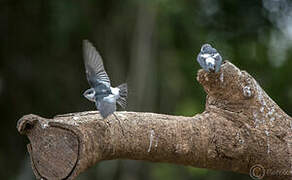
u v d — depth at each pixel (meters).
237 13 19.20
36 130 7.16
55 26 17.84
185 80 18.09
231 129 8.09
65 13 17.75
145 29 17.56
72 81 19.28
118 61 18.12
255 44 19.23
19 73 19.53
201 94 18.08
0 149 19.53
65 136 7.11
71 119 7.32
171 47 17.83
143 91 17.50
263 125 8.20
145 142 7.72
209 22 19.09
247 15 19.20
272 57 19.38
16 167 19.56
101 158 7.50
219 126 8.08
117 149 7.57
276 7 19.16
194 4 18.06
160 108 17.77
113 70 18.05
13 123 19.66
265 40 19.28
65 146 7.10
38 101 19.53
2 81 19.44
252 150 8.13
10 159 19.53
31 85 19.56
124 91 7.09
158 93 17.81
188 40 18.22
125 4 17.95
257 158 8.17
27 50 19.45
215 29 19.09
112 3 18.23
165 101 17.80
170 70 17.83
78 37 18.59
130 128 7.64
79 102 19.28
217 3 19.11
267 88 19.23
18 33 19.31
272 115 8.28
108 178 17.83
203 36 18.30
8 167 19.47
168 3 16.91
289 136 8.26
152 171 17.70
